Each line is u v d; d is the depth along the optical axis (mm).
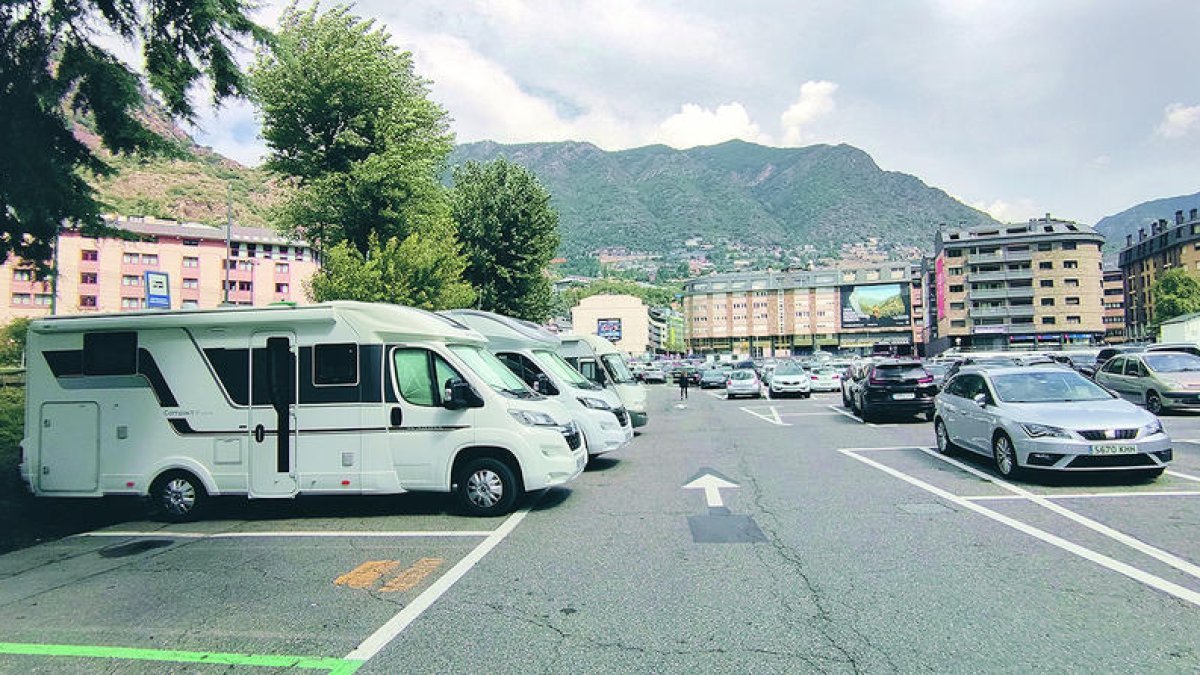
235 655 4230
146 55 9148
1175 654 3934
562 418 8719
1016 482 9328
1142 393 17938
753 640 4246
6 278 67062
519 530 7387
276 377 8383
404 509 8719
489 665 3980
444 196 30188
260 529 7871
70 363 8641
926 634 4285
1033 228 95938
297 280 86875
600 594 5191
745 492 9148
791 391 30984
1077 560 5781
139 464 8461
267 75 23547
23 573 6250
